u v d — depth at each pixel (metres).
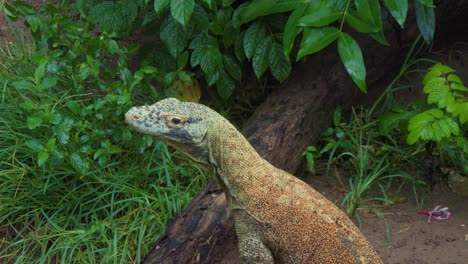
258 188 1.22
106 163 1.68
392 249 1.56
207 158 1.26
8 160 1.69
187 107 1.26
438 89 1.63
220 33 1.80
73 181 1.67
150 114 1.24
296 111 1.79
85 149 1.60
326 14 1.57
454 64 2.09
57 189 1.66
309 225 1.20
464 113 1.58
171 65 1.88
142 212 1.62
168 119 1.23
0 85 1.83
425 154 1.79
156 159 1.75
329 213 1.22
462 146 1.66
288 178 1.25
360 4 1.57
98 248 1.57
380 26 1.58
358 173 1.76
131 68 2.02
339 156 1.79
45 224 1.63
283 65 1.78
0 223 1.63
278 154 1.69
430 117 1.60
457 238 1.58
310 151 1.81
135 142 1.67
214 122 1.25
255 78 2.02
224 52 1.91
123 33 1.84
